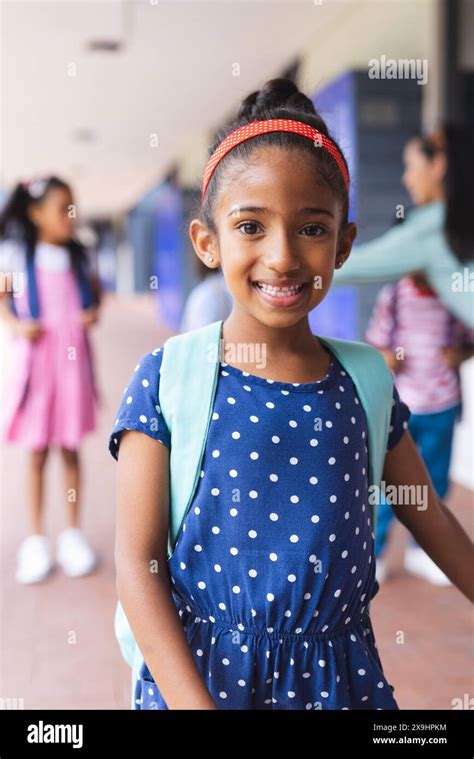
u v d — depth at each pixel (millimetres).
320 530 967
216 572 976
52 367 3275
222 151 981
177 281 14164
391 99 5703
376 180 5727
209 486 974
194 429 982
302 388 1001
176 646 917
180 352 1019
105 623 2898
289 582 959
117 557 973
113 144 12359
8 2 5676
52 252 3305
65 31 6398
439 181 2936
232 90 8594
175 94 8781
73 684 2473
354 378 1054
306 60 7117
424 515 1137
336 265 1054
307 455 980
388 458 1141
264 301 939
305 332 1028
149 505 980
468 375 4543
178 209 13758
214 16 6078
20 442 3297
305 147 934
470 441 4535
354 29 6016
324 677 977
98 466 5203
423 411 3023
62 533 3705
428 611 2996
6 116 9953
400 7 5203
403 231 2941
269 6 5840
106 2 5684
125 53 7043
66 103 9188
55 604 3055
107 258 33594
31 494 3348
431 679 2514
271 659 970
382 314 3061
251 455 971
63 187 3281
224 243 958
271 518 967
